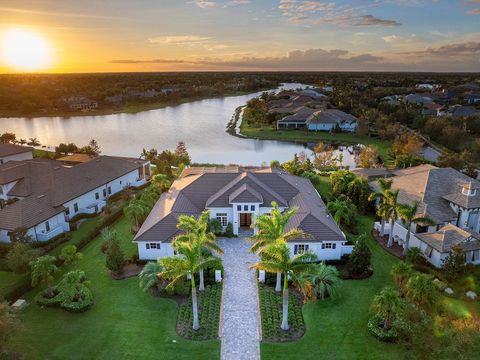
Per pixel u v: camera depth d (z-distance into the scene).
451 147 100.31
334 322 33.78
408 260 42.41
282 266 31.34
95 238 50.53
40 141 120.44
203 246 37.84
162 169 76.25
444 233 42.03
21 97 187.38
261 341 31.58
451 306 35.03
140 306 36.22
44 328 33.12
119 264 40.62
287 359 29.64
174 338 31.97
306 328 33.09
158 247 43.97
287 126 136.00
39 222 47.91
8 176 57.12
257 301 36.84
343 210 50.59
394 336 30.97
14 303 36.03
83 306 35.25
